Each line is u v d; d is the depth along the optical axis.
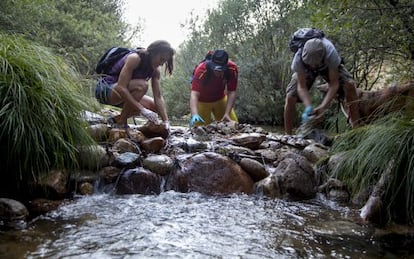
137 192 2.78
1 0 5.87
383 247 1.95
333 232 2.14
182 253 1.80
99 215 2.29
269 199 2.76
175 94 11.59
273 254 1.82
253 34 9.32
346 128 4.49
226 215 2.38
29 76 2.60
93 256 1.74
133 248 1.84
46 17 7.51
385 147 2.53
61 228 2.07
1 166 2.43
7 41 2.75
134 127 3.57
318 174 3.00
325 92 3.89
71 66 3.04
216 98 4.80
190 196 2.76
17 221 2.15
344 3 3.59
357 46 4.40
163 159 2.96
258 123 9.35
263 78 9.21
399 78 4.75
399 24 3.65
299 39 3.45
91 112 3.09
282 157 3.29
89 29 8.67
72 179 2.69
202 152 3.11
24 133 2.41
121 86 3.42
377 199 2.37
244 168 3.00
